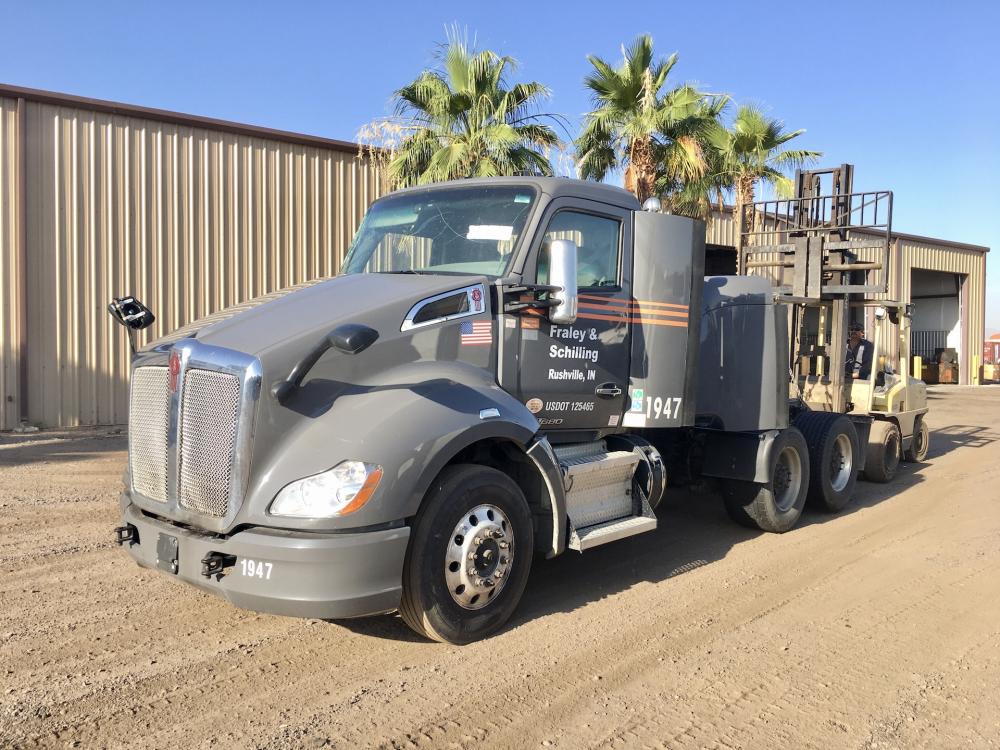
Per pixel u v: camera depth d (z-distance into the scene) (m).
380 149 16.30
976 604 5.34
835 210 9.70
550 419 5.23
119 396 14.20
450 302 4.67
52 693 3.80
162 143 14.41
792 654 4.45
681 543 6.91
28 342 13.36
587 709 3.74
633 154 16.66
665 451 7.41
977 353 35.81
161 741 3.38
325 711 3.66
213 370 4.05
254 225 15.44
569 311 4.82
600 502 5.43
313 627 4.69
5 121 13.02
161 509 4.29
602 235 5.58
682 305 5.92
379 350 4.35
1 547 6.33
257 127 15.31
